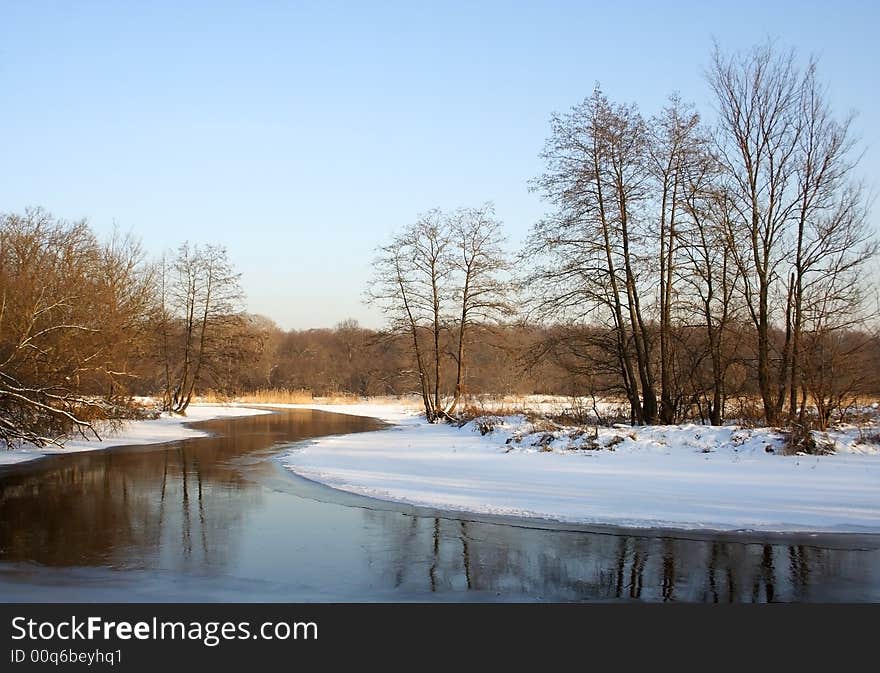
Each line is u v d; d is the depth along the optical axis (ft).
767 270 76.43
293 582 30.83
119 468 68.03
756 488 48.08
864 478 50.24
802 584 30.14
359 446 83.87
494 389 143.43
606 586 30.14
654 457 61.77
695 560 33.71
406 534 39.42
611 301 84.84
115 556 35.04
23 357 73.20
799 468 54.13
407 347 138.82
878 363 69.77
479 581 30.89
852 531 38.19
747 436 63.62
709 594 29.12
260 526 41.68
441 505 46.83
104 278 96.58
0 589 30.01
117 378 96.68
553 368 91.86
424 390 138.41
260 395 226.17
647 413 84.99
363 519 43.47
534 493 49.32
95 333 86.43
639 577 31.27
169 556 35.04
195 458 76.18
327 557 34.81
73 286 83.66
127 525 42.19
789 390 77.10
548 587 30.14
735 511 42.42
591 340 86.84
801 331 72.23
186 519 43.83
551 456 65.57
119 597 29.09
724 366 81.30
